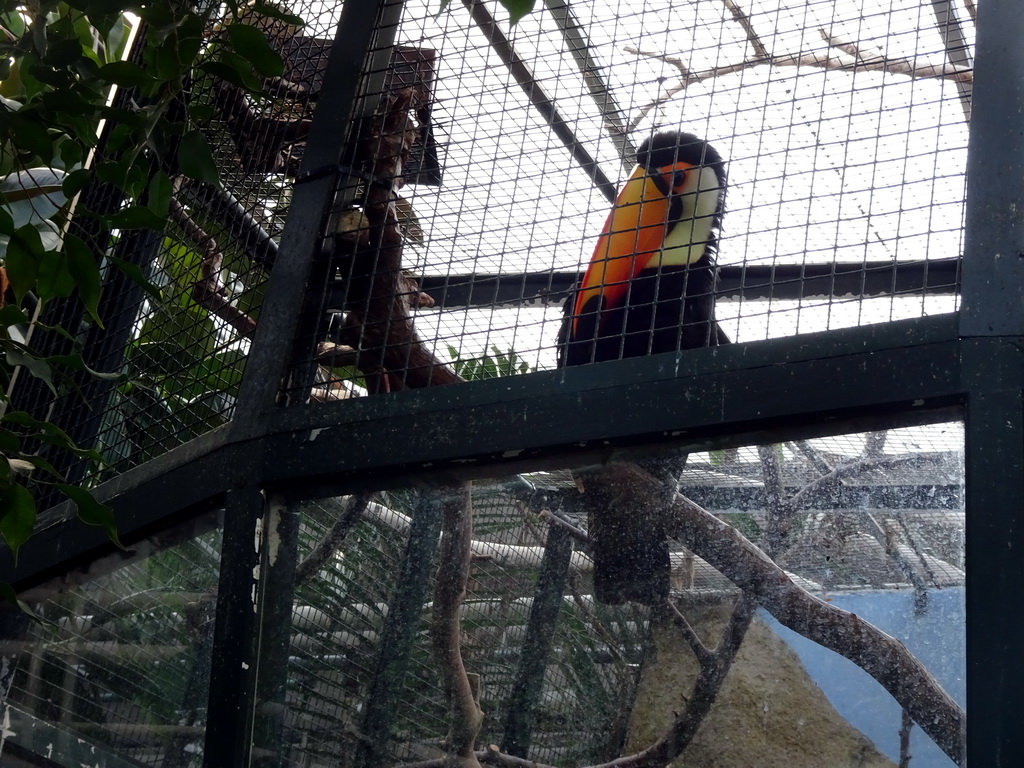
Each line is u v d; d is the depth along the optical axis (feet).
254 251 7.94
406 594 6.07
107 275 8.45
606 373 5.65
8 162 8.86
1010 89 5.16
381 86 7.45
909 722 4.85
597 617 5.73
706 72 7.38
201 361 7.43
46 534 7.63
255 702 5.96
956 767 4.69
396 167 7.45
